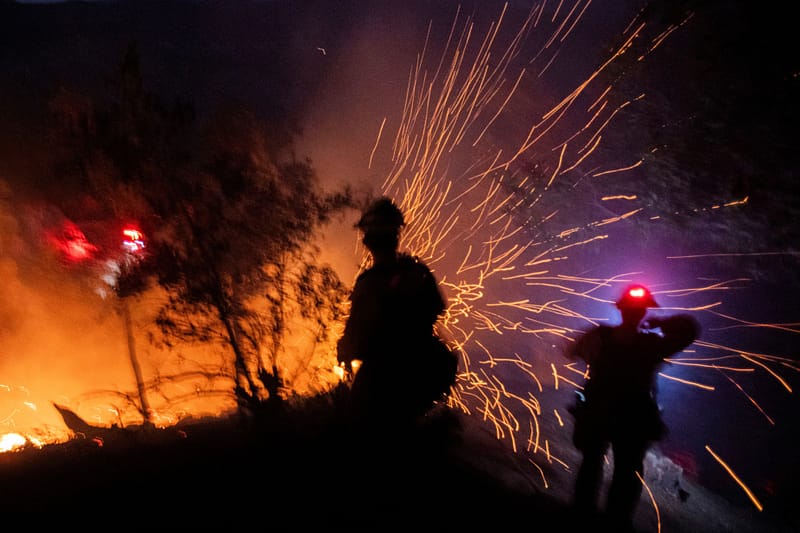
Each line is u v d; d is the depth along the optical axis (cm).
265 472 383
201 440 453
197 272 480
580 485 479
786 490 643
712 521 576
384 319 341
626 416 470
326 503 354
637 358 473
